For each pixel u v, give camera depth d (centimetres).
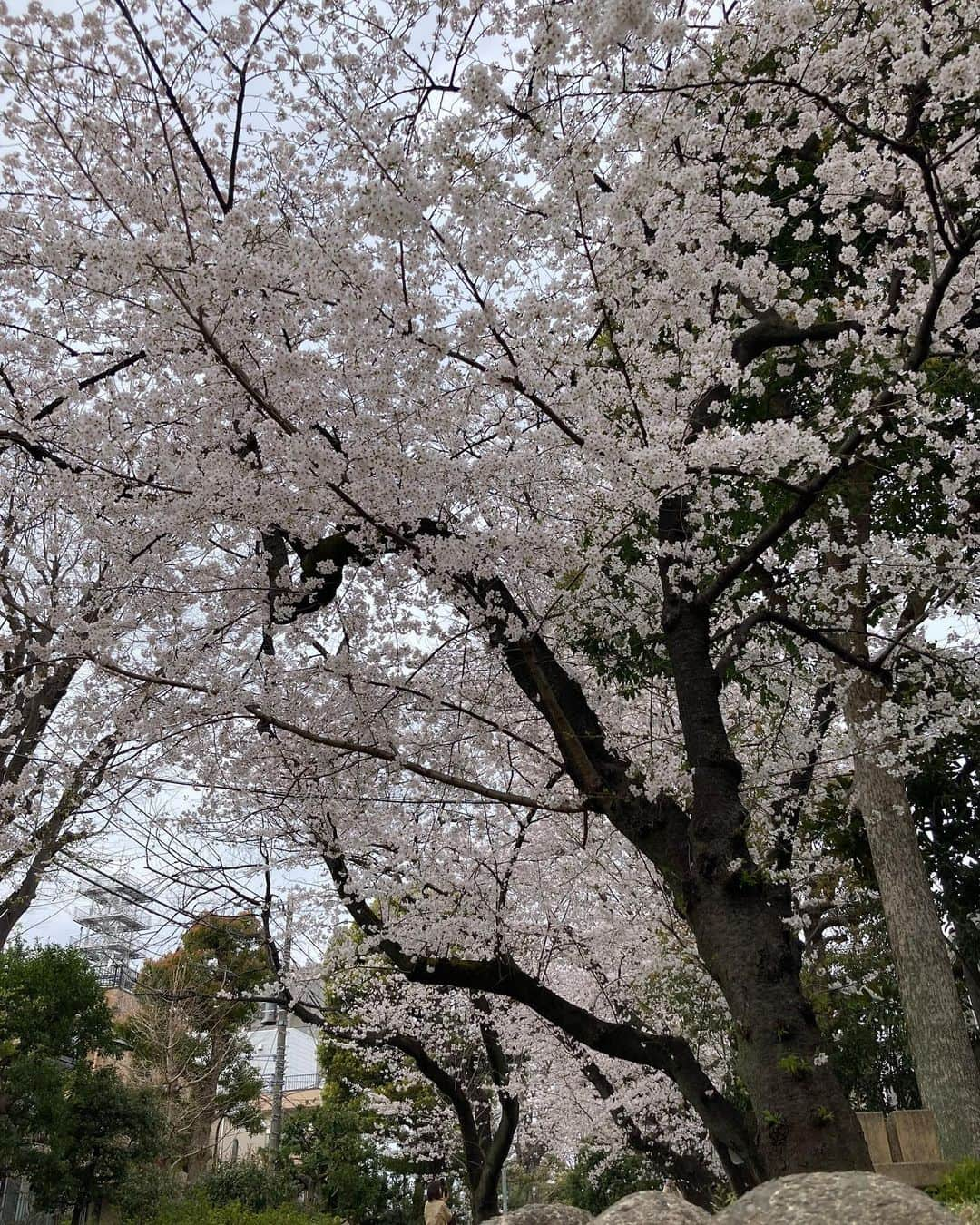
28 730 709
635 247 484
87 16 476
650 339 512
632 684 731
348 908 749
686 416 529
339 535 563
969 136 486
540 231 430
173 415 544
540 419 583
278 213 508
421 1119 1463
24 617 566
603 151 407
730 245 653
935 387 590
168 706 559
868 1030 1034
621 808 489
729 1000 411
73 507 520
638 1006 1051
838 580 578
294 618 597
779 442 426
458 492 530
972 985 917
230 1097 2062
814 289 692
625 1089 1012
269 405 457
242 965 1472
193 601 561
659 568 541
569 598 558
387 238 375
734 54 496
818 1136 362
